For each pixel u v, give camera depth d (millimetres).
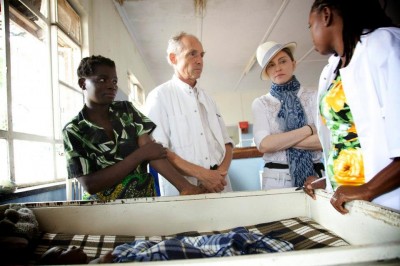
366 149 902
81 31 2842
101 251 922
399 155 697
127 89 4406
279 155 1657
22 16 1962
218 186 1445
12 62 1776
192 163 1519
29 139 1875
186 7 4070
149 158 1243
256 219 1161
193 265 446
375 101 840
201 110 1833
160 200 1129
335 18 932
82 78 1244
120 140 1280
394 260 452
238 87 9031
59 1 2439
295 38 5398
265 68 1769
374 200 830
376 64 816
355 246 461
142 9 4020
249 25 4762
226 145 1915
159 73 7129
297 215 1186
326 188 1147
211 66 6875
